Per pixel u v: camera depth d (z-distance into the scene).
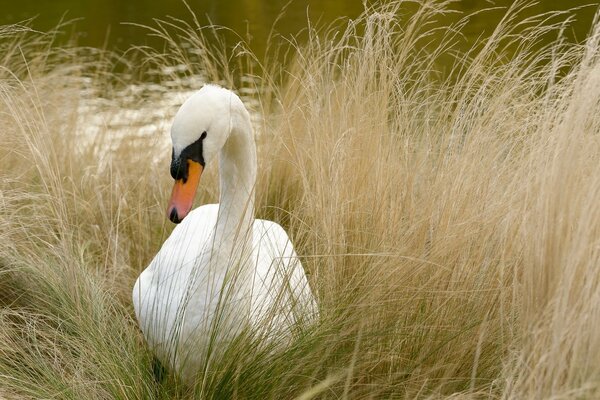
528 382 5.97
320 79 10.81
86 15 26.84
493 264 7.64
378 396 7.19
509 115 8.84
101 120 14.41
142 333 8.64
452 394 6.84
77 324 8.22
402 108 9.84
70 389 7.30
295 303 7.23
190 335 7.22
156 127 13.87
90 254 10.14
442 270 7.61
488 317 7.48
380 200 8.34
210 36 22.62
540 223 6.41
